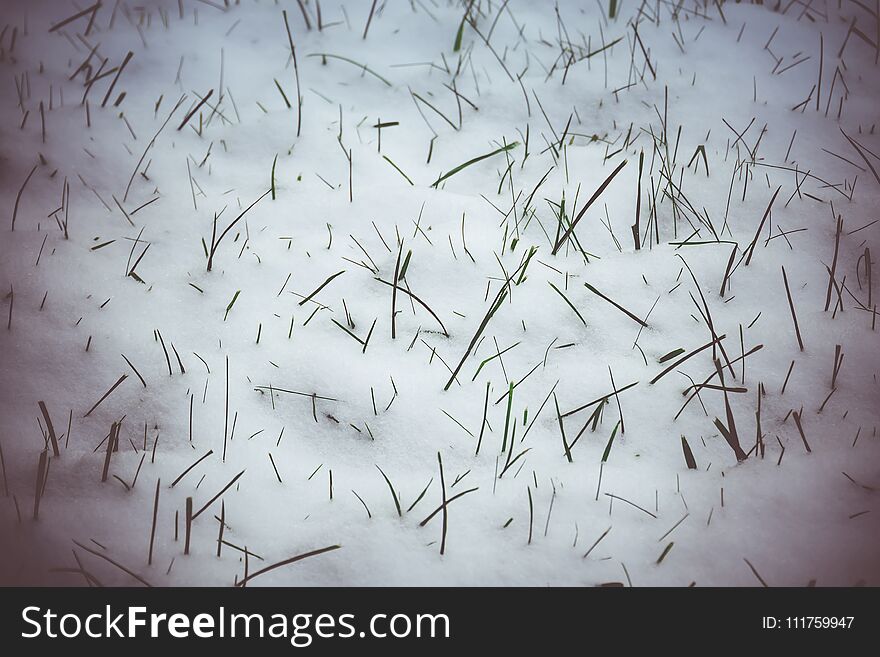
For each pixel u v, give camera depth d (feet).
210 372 6.95
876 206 8.43
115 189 8.66
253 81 10.18
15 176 8.63
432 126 9.64
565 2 11.49
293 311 7.47
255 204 8.54
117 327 7.26
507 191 8.75
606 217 8.39
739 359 7.01
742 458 6.35
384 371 7.01
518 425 6.63
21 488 6.07
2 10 11.00
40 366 6.93
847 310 7.49
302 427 6.63
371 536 5.92
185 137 9.35
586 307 7.51
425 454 6.47
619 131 9.49
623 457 6.41
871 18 11.26
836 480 6.22
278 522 6.00
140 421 6.63
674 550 5.83
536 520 6.01
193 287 7.64
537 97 9.98
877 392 6.83
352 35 10.91
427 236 8.15
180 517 5.98
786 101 9.84
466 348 7.21
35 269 7.65
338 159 9.11
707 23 11.08
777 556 5.79
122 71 10.21
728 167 8.91
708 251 7.99
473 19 11.14
